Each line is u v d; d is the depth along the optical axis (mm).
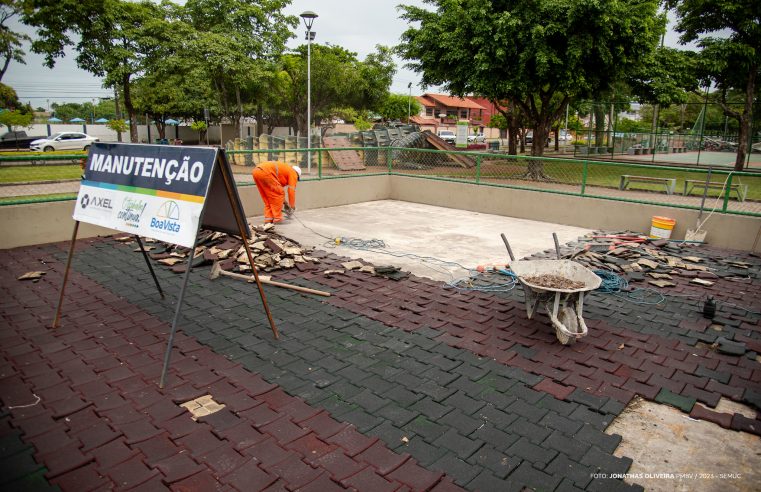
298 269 6637
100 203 4543
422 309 5348
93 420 3250
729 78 18359
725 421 3428
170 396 3555
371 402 3543
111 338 4516
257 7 27328
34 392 3576
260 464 2848
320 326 4887
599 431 3285
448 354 4336
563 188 11242
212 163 3758
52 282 6000
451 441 3119
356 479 2734
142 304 5363
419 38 17828
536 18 15125
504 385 3838
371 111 39656
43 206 7719
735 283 6523
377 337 4656
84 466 2809
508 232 9570
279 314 5172
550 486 2750
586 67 16250
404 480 2740
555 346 4570
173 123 45750
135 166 4309
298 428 3205
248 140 22000
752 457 3104
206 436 3102
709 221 8688
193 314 5133
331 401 3547
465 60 16609
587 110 31516
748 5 16734
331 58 31016
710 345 4688
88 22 24109
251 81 27281
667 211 9172
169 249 7457
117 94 40250
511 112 22297
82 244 7789
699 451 3148
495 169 12461
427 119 68375
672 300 5848
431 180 12641
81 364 4016
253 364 4082
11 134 31906
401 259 7477
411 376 3943
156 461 2857
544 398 3672
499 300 5738
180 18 28000
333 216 10930
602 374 4059
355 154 18375
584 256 7418
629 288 6148
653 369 4168
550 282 4953
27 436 3057
